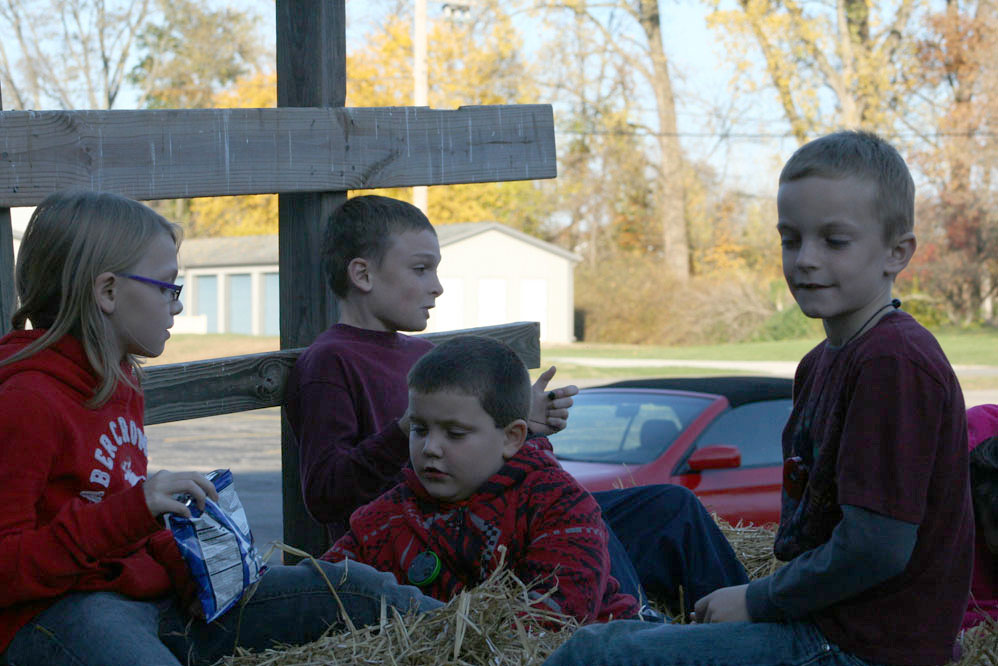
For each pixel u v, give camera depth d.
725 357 32.03
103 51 43.09
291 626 2.52
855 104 38.75
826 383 2.18
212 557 2.32
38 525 2.26
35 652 2.20
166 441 15.88
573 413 6.82
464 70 42.34
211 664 2.46
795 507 2.27
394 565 2.79
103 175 3.21
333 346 3.38
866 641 2.03
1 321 3.00
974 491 2.86
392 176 3.90
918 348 2.03
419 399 2.66
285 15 3.78
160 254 2.48
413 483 2.79
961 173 38.81
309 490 3.16
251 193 3.54
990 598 2.91
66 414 2.29
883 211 2.11
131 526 2.20
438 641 2.31
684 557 3.42
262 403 3.55
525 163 4.28
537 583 2.63
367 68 42.69
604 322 42.03
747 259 44.06
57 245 2.37
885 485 1.96
